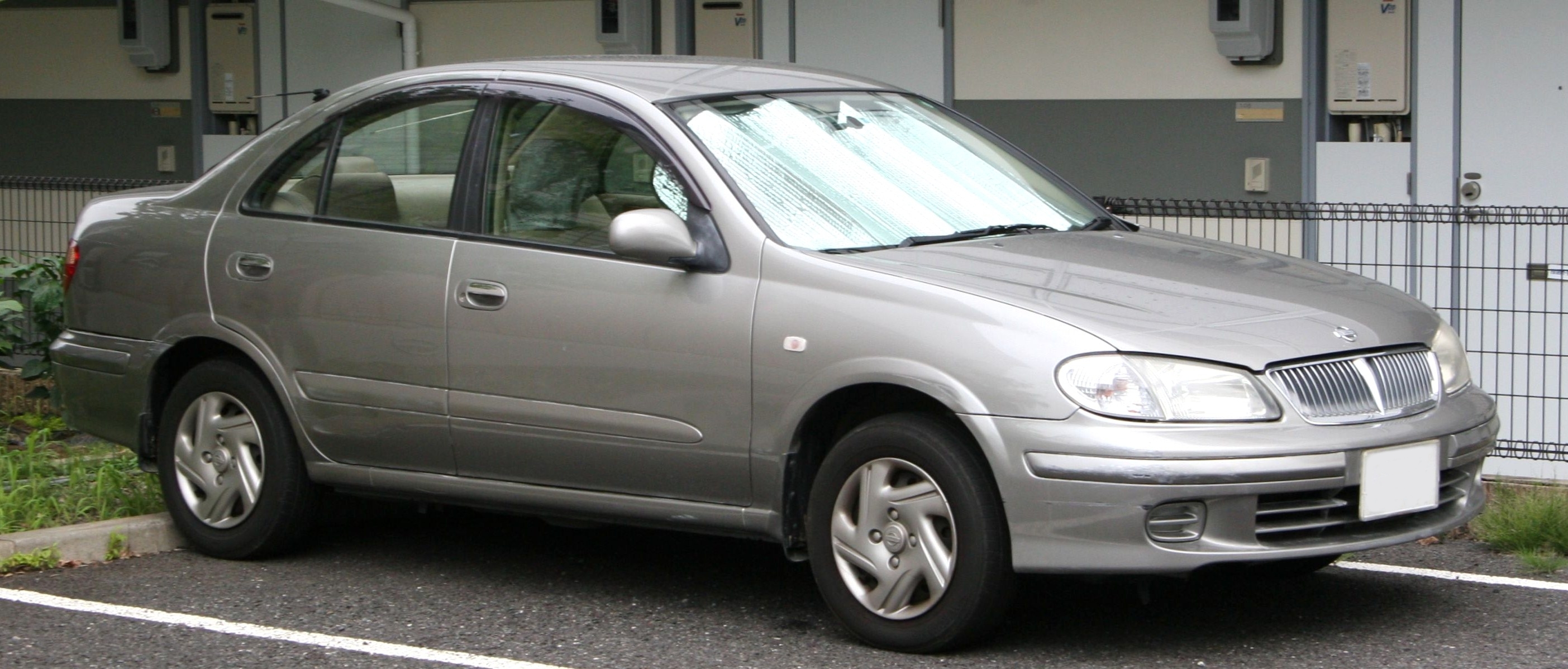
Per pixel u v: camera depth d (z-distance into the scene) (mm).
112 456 7363
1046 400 4355
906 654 4750
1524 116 8641
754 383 4797
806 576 5746
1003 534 4508
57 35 12094
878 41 9992
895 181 5332
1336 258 8930
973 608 4539
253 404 5809
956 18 9805
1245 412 4359
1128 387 4320
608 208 5148
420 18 10961
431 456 5453
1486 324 8469
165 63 11719
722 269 4887
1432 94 8820
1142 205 9273
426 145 5551
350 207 5656
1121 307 4559
